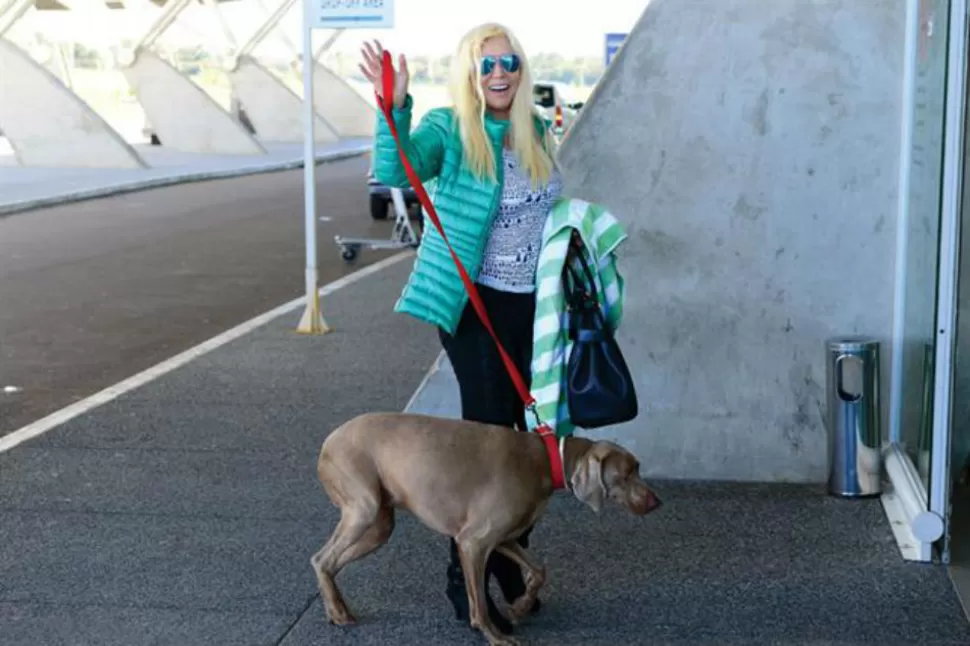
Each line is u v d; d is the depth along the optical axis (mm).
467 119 4508
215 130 38656
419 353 9820
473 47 4496
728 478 6402
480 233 4551
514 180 4562
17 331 11117
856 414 6004
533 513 4355
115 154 31000
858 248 6137
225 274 14555
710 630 4656
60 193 23938
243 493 6332
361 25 10156
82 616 4816
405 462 4324
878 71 5988
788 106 6066
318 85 51031
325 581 4645
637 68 6109
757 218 6164
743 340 6277
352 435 4441
